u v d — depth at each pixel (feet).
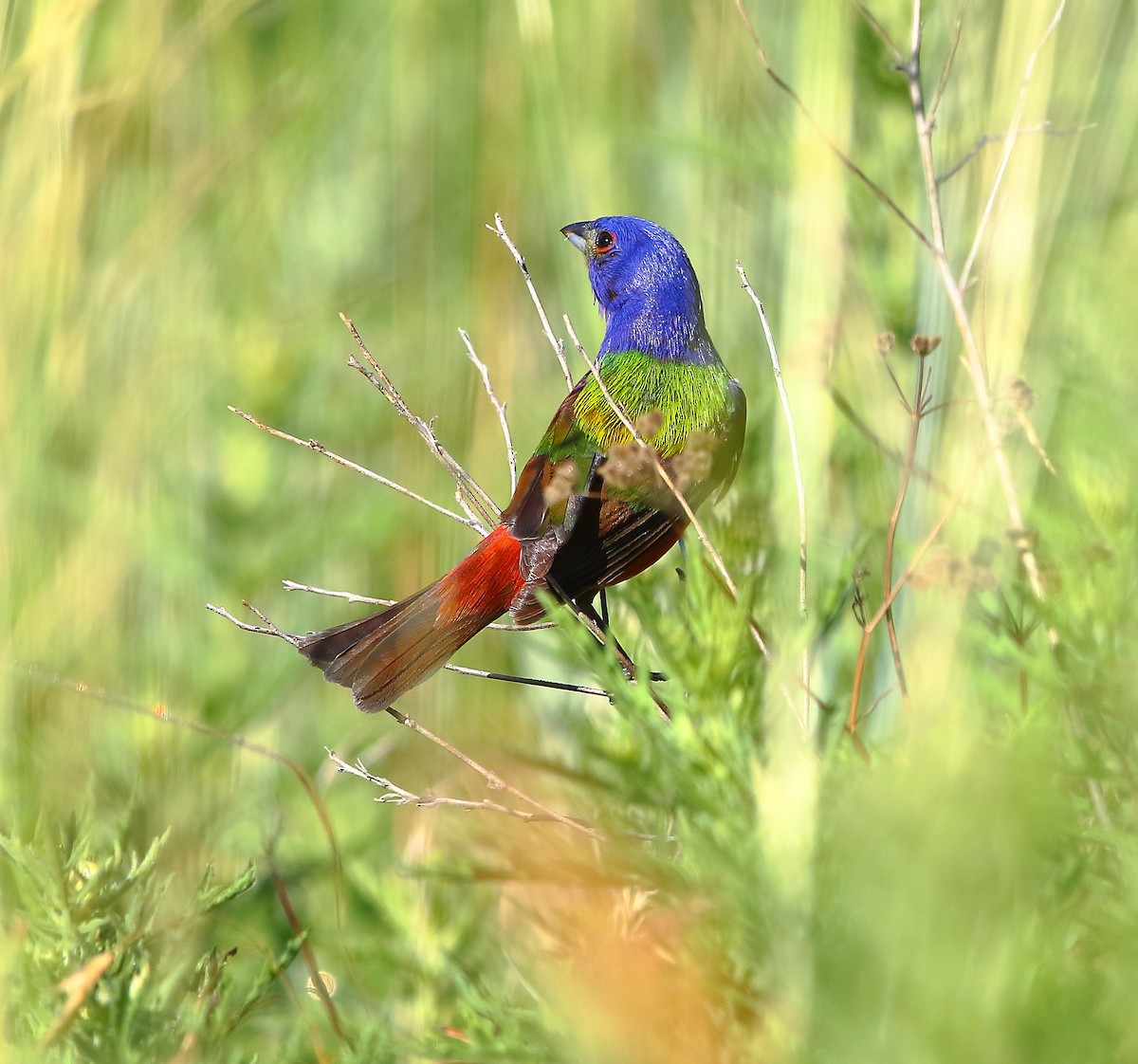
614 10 33.91
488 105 35.63
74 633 28.60
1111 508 15.23
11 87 30.83
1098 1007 9.39
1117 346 14.56
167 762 25.72
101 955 14.70
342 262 35.29
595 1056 11.35
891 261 25.94
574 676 23.58
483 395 33.06
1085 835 11.87
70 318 31.35
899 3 26.37
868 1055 8.81
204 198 34.06
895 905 8.90
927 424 24.07
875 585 20.39
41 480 30.09
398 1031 17.48
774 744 12.21
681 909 12.41
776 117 30.50
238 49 37.42
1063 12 25.80
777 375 17.48
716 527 15.29
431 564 31.60
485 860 15.96
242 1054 15.52
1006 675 15.51
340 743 28.02
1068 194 24.62
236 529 30.04
